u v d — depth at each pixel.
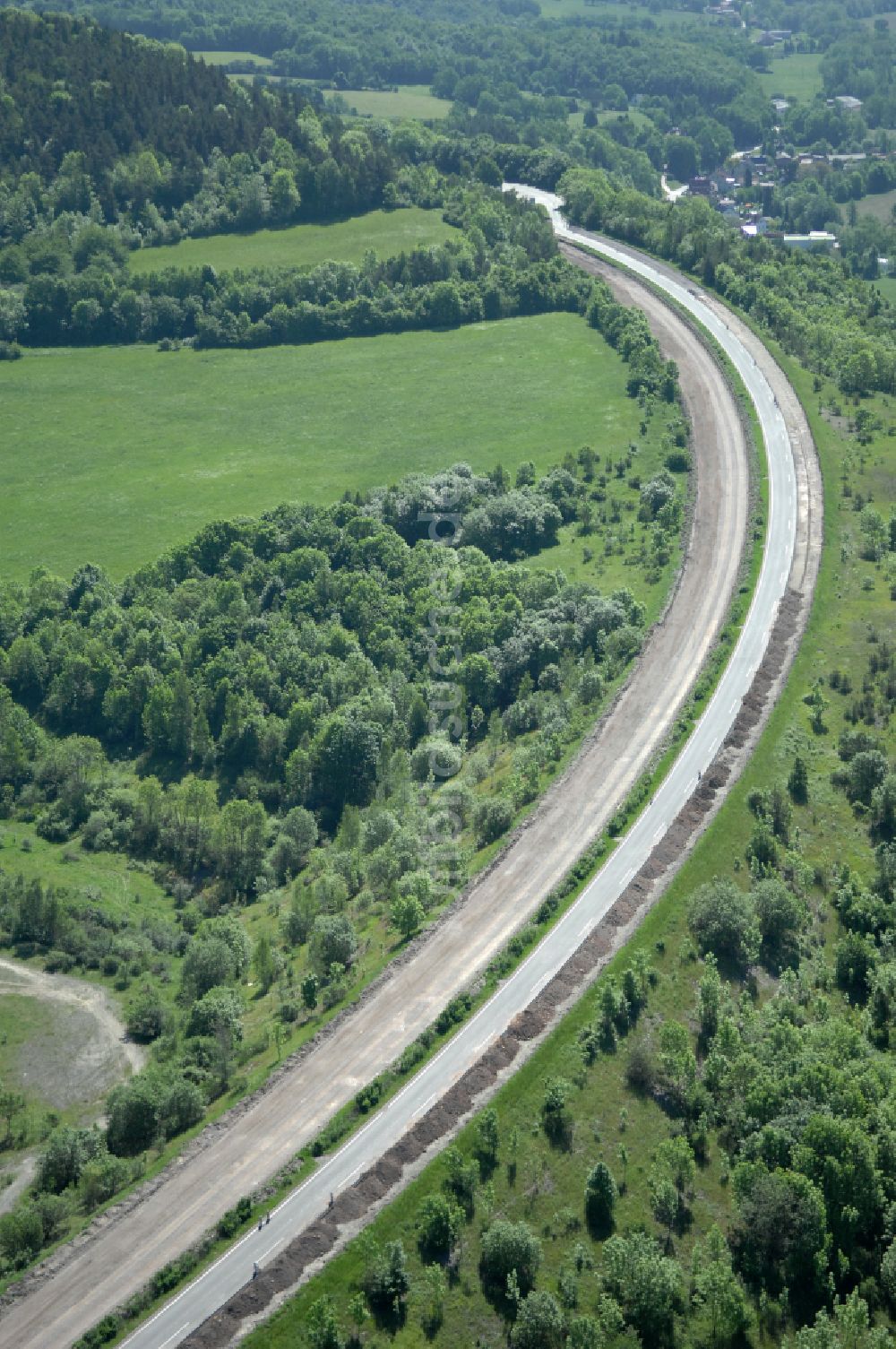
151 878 195.25
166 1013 161.38
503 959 151.75
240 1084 142.62
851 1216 126.12
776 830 172.75
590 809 177.00
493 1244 121.62
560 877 165.38
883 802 174.25
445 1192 126.62
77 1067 155.50
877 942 158.88
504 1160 130.00
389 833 184.38
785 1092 135.50
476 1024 144.38
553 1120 133.38
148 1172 132.12
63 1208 130.62
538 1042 141.00
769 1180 126.44
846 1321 118.38
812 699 196.12
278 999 158.62
